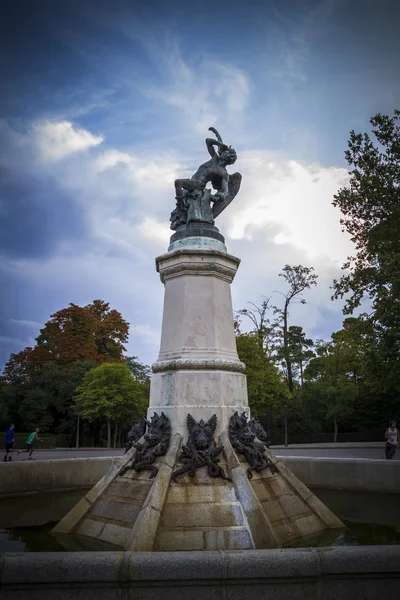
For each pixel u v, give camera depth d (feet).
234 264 26.91
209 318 24.94
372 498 32.12
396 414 129.80
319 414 139.85
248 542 17.60
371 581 12.62
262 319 145.79
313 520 21.43
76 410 146.72
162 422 22.07
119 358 195.72
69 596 12.07
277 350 139.44
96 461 39.14
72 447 151.02
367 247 78.54
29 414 150.71
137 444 22.03
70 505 29.55
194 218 27.32
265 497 20.22
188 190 28.09
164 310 26.16
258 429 23.36
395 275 67.72
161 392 23.65
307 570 12.48
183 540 17.56
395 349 69.46
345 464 37.17
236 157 30.71
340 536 20.22
